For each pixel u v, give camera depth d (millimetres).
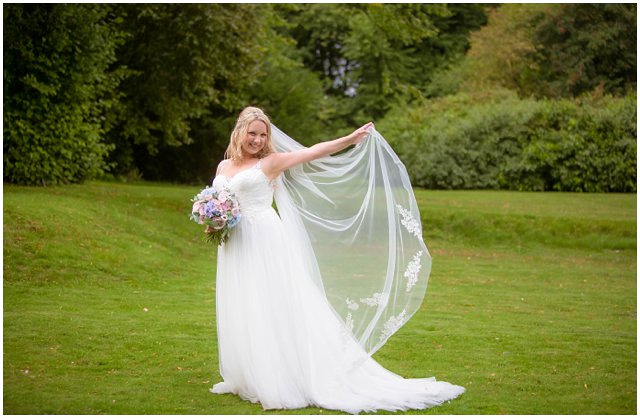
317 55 38969
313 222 5680
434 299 9945
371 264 5617
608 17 29797
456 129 26000
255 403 5191
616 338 7535
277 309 5203
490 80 31234
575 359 6629
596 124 24188
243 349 5215
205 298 9477
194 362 6316
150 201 16281
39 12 13984
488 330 7914
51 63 14281
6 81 13867
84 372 5898
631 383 5828
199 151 28281
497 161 25391
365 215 5672
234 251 5344
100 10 16109
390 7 19344
